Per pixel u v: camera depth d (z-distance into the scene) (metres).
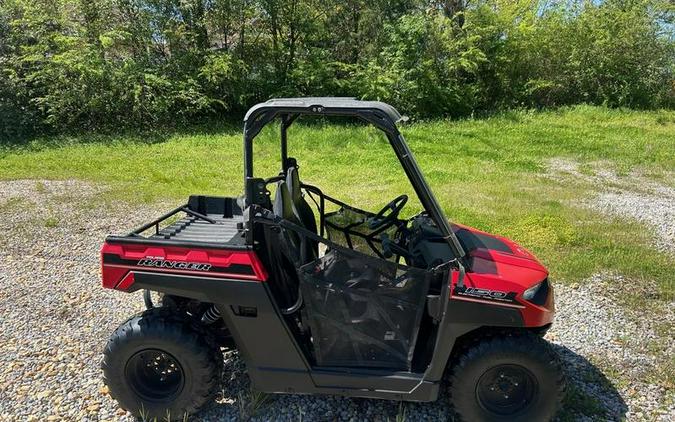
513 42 17.17
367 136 12.34
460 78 17.22
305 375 2.99
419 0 17.81
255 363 3.02
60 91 13.62
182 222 3.62
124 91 14.05
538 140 12.80
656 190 8.70
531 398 2.96
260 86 16.41
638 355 3.97
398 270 2.89
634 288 5.06
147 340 2.95
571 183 9.05
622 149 11.75
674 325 4.41
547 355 2.86
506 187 8.56
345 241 3.62
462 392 2.94
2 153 11.71
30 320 4.43
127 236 3.03
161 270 2.91
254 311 2.93
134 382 3.06
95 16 14.82
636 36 17.62
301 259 3.02
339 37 17.88
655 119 15.57
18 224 6.92
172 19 15.44
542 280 2.99
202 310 3.39
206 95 15.27
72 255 5.89
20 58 13.54
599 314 4.59
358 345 3.02
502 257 3.10
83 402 3.36
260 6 16.11
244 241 3.03
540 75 18.02
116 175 9.55
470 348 2.91
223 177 9.31
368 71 16.08
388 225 3.49
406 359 3.01
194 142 12.87
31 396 3.41
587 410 3.29
